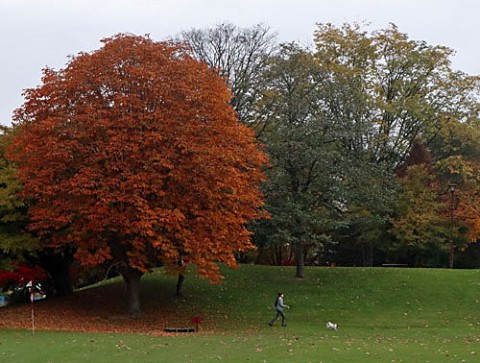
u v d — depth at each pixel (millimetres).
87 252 27000
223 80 31438
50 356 18047
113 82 27609
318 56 49156
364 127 37625
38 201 29469
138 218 26328
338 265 56375
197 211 27328
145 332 25953
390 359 17969
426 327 28219
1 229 31375
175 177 26484
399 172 49281
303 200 36344
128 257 28844
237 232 29062
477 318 29828
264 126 41000
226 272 39281
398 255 50469
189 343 21219
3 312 31234
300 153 35188
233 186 27875
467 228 46750
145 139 26672
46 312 30844
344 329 27656
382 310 31922
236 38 45750
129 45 29156
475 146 50844
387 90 49938
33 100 28578
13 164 31188
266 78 40469
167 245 25984
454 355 18812
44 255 36844
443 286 35156
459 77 49406
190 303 33500
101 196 25766
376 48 49812
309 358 17953
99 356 18156
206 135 27703
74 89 28125
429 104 48438
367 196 36406
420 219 44375
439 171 49062
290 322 29641
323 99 37469
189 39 45625
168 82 27766
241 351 19312
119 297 34938
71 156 26359
